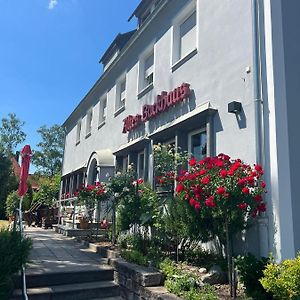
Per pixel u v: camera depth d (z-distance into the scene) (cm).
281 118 619
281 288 437
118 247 870
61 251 906
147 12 1444
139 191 887
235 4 752
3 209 2425
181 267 647
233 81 727
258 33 671
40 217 1941
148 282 580
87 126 1891
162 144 995
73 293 616
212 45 817
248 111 673
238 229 596
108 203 1042
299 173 617
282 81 637
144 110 1097
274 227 580
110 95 1534
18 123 4072
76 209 1443
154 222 779
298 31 682
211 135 770
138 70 1233
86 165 1686
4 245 542
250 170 573
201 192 561
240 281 536
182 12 979
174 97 929
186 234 651
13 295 562
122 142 1315
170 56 1012
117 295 659
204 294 506
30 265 701
